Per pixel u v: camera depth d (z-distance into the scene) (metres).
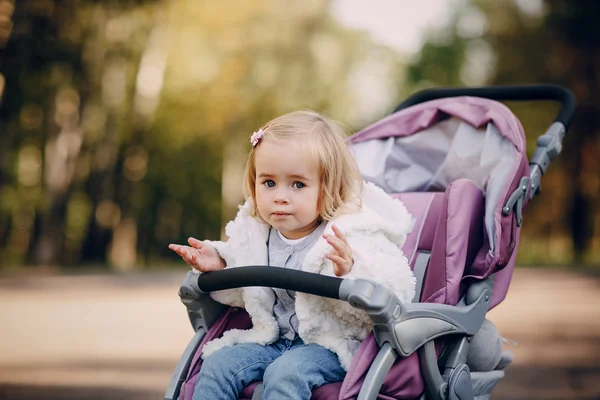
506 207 3.15
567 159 23.73
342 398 2.55
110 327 8.91
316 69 25.36
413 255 3.36
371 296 2.52
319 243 2.81
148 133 24.80
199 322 3.02
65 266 22.58
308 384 2.64
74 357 6.87
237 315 3.07
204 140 26.33
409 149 3.85
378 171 3.80
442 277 2.95
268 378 2.67
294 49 25.14
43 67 20.48
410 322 2.63
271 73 24.72
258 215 3.04
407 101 4.13
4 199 24.75
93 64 21.45
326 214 2.91
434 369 2.74
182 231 28.47
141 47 22.03
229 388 2.77
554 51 23.94
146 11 21.53
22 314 10.21
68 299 12.20
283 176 2.86
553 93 3.91
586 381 5.73
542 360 6.57
